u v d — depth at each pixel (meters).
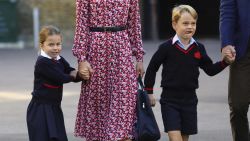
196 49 14.49
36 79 13.95
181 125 14.47
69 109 22.72
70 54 42.66
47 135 13.85
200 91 26.20
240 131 14.99
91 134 14.30
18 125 20.34
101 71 14.12
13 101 24.86
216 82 28.61
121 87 14.16
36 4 51.12
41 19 51.19
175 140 14.24
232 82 14.80
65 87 27.77
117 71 14.14
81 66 13.94
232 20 14.67
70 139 18.06
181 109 14.42
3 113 22.38
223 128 19.34
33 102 13.99
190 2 60.53
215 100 24.09
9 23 51.06
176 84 14.36
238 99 14.71
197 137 18.16
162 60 14.48
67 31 50.97
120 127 14.14
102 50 14.09
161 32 60.59
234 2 14.69
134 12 14.36
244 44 14.58
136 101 14.29
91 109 14.24
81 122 14.36
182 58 14.37
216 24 60.00
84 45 14.02
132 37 14.45
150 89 14.61
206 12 60.25
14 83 29.70
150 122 14.07
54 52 13.86
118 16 14.06
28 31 51.06
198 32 60.22
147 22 53.97
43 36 13.85
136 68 14.45
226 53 14.30
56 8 50.97
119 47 14.11
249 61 14.66
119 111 14.16
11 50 48.06
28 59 40.62
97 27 14.08
